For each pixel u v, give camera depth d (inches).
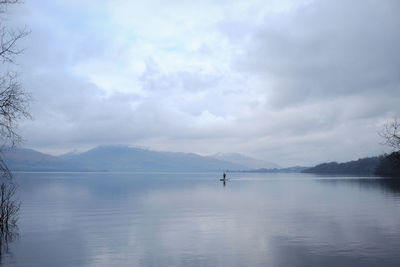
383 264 493.7
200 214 1037.2
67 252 572.4
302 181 4215.1
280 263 505.4
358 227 788.0
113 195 1827.0
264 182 3966.5
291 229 771.4
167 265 501.0
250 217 965.8
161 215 1012.5
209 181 4367.6
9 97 555.2
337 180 4284.0
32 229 784.3
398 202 1371.8
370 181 3715.6
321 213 1044.5
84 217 973.8
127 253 565.9
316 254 550.9
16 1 518.6
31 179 4611.2
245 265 498.6
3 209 824.9
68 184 3208.7
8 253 566.3
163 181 4301.2
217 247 604.7
